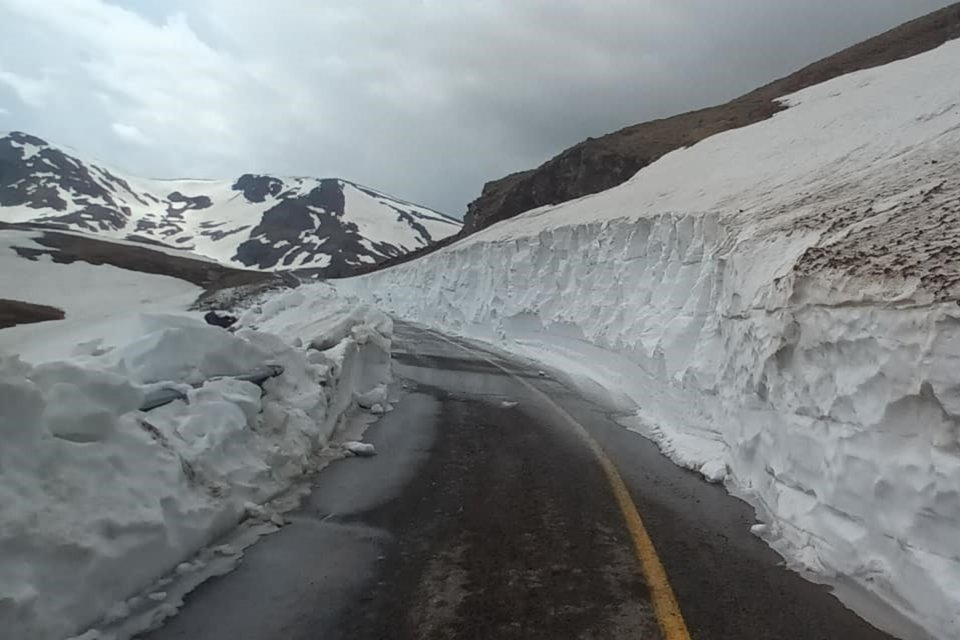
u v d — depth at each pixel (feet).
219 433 18.07
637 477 23.36
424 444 26.94
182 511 14.65
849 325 18.01
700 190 63.77
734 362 27.63
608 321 58.29
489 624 12.32
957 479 13.26
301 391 25.72
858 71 104.63
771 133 79.10
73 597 11.12
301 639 11.49
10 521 10.84
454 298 110.83
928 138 43.16
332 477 21.45
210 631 11.55
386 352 40.57
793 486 19.47
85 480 12.84
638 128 165.89
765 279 27.35
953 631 12.42
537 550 16.01
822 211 32.53
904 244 20.47
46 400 12.99
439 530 17.17
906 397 15.19
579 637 11.97
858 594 14.57
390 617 12.45
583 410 37.83
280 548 15.43
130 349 20.74
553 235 80.53
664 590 14.02
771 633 12.47
